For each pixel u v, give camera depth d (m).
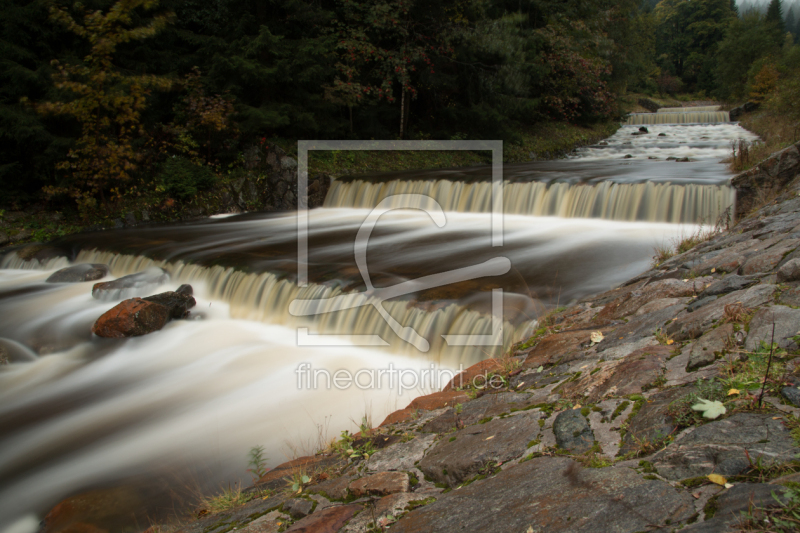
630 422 2.76
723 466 2.07
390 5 19.09
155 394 6.91
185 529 3.54
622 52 35.59
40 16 14.57
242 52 17.36
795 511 1.68
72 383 7.35
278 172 16.92
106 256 12.04
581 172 15.37
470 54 22.27
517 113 25.42
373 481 3.18
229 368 7.41
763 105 33.72
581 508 2.08
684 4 92.69
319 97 19.00
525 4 28.73
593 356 4.14
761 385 2.60
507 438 3.09
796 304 3.31
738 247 5.55
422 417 4.30
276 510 3.27
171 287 10.49
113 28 14.41
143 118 16.48
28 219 14.13
